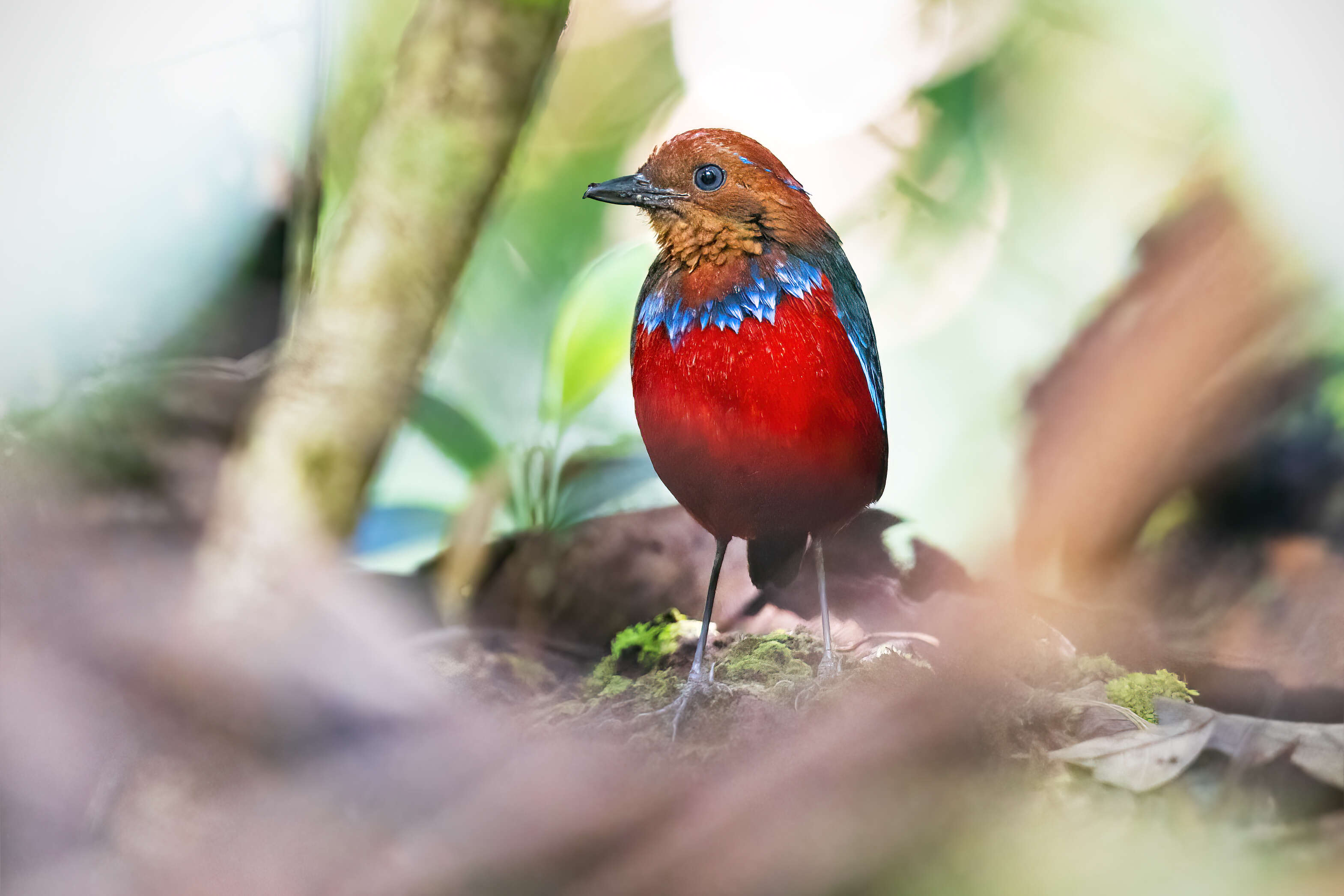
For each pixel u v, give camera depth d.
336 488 3.00
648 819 2.83
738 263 2.92
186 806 2.84
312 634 2.88
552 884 2.83
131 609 2.87
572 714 2.92
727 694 2.92
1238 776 2.86
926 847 2.84
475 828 2.83
